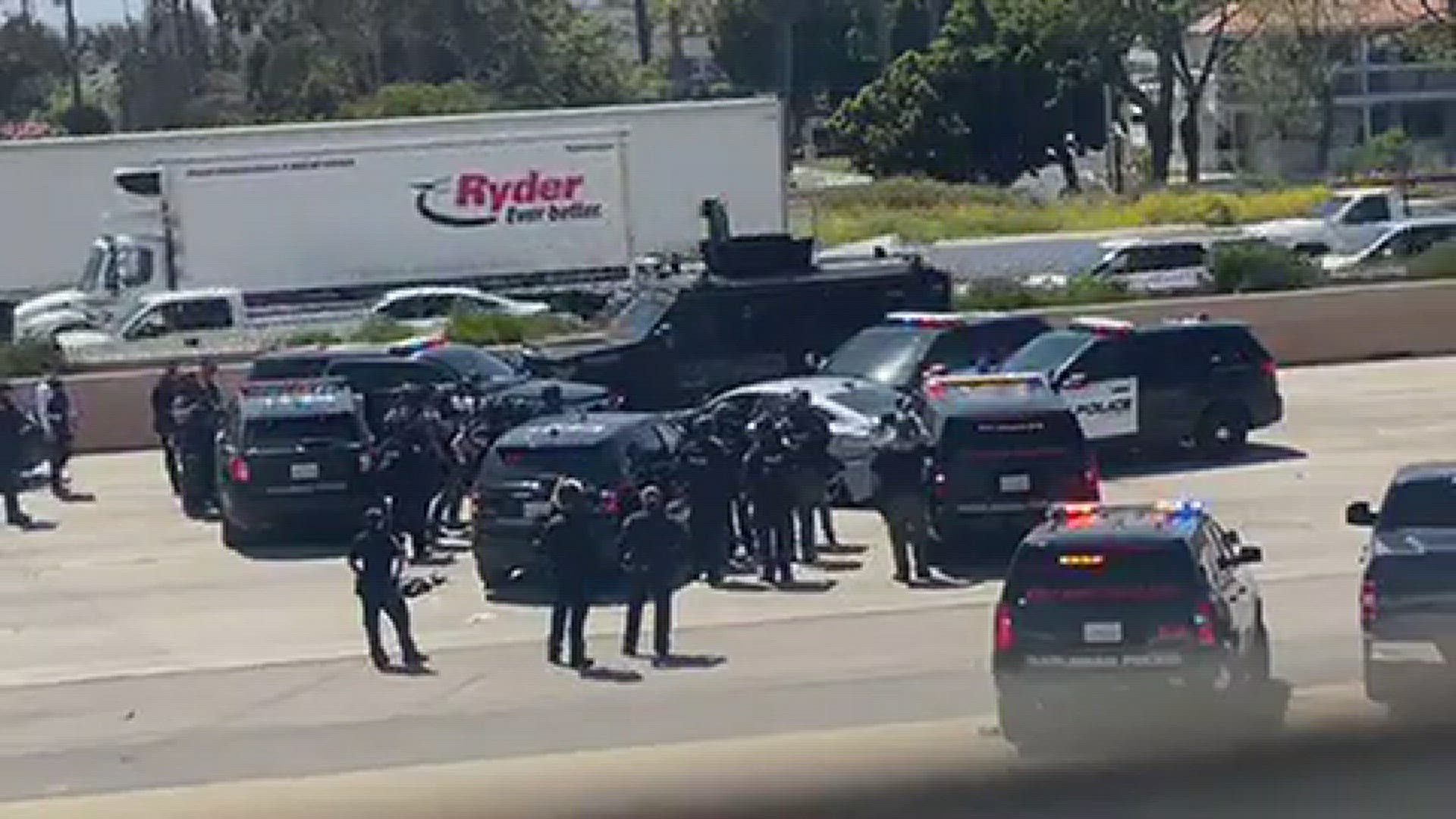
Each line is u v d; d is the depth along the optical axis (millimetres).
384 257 50469
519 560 24125
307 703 19750
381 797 16109
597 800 15516
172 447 32500
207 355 39844
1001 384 25344
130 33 133750
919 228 65125
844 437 28297
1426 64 89312
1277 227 55406
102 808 16312
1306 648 19188
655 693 19203
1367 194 54875
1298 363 41281
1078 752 15539
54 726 19375
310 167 50031
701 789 15562
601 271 51375
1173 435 30875
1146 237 54156
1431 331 41625
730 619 22266
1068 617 15438
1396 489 16812
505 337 42562
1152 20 81250
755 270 34156
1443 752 15070
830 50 116500
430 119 50969
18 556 28375
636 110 51562
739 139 52344
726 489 24031
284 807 16016
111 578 26625
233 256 49938
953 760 15820
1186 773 14898
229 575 26484
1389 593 16125
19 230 50281
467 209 50719
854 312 33906
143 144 50094
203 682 20859
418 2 102375
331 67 100250
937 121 83000
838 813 14578
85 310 48781
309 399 28469
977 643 20500
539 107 97875
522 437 24453
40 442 32562
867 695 18562
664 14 137500
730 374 33531
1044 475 24031
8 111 133500
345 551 27812
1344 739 15469
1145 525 15797
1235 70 91438
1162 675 15289
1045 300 42438
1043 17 82562
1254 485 28641
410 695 19828
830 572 24469
